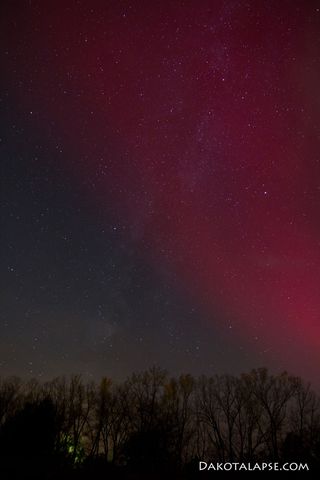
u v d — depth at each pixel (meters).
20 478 25.69
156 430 34.97
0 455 28.38
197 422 37.84
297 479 29.73
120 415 38.19
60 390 38.03
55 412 32.66
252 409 37.09
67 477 27.09
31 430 29.98
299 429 34.34
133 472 30.44
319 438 32.53
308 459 30.95
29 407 31.53
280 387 37.25
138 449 33.59
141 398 38.75
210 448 36.53
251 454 34.69
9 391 35.47
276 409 36.38
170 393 39.03
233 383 38.56
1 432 29.77
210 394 38.56
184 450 36.72
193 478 30.34
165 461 33.38
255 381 38.09
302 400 36.03
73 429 37.00
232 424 36.94
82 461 32.19
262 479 29.77
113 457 34.34
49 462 29.25
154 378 39.91
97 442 36.62
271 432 35.56
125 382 39.75
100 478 28.05
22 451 29.09
